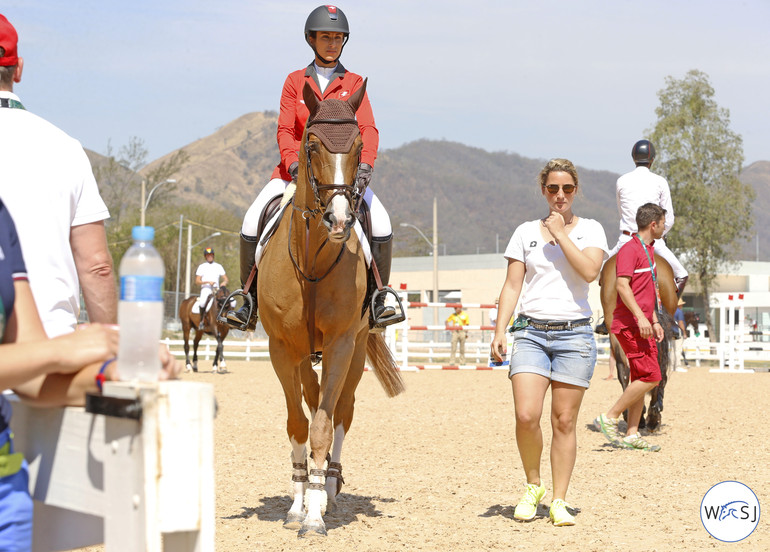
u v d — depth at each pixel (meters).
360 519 5.48
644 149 9.72
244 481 6.81
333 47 6.01
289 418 5.49
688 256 43.12
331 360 5.20
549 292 5.29
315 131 4.93
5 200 2.67
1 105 2.78
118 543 1.84
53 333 2.69
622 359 9.19
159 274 2.06
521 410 5.26
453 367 21.03
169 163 69.69
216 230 68.06
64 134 2.96
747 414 11.53
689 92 43.28
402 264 61.50
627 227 9.63
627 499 6.06
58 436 2.04
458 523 5.35
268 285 5.26
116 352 2.02
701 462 7.60
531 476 5.46
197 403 1.81
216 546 4.75
